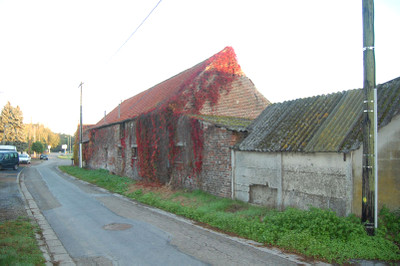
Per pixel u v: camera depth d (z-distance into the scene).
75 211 11.39
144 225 9.24
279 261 6.22
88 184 20.45
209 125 13.52
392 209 8.24
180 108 16.42
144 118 19.08
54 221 9.85
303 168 9.38
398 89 8.91
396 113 8.09
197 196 13.05
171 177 16.12
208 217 9.66
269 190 10.79
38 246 7.10
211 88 17.42
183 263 6.09
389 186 8.26
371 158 7.17
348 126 8.91
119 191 16.45
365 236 6.96
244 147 11.43
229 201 11.75
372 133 7.18
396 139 8.38
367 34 7.18
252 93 18.98
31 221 9.68
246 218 9.38
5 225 8.81
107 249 7.00
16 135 62.75
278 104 13.51
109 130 27.30
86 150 35.81
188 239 7.77
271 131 11.48
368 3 7.18
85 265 6.03
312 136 9.56
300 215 8.02
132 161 21.33
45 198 14.43
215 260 6.26
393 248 6.57
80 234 8.27
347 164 8.12
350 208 8.02
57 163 50.56
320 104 11.16
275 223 8.26
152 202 12.77
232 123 13.86
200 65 19.69
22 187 18.45
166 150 16.45
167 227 9.01
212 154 13.30
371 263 6.11
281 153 10.12
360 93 10.11
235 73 18.41
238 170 11.98
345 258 6.29
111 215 10.69
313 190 9.03
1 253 6.12
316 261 6.25
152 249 6.97
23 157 46.50
